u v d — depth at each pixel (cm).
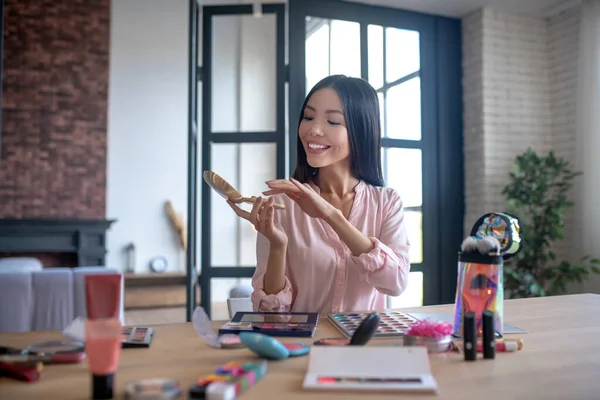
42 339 99
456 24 420
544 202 387
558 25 416
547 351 90
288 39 354
